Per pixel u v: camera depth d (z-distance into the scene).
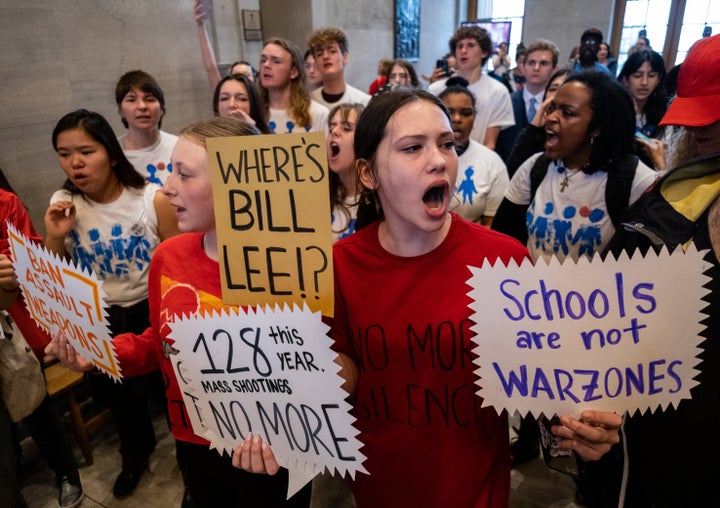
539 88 3.41
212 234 0.98
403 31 6.54
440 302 0.81
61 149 1.57
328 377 0.75
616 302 0.68
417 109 0.73
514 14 8.07
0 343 1.47
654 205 0.86
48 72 2.40
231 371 0.82
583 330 0.70
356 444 0.78
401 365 0.84
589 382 0.72
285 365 0.78
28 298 1.12
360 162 0.82
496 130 3.11
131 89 2.16
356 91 3.33
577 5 6.88
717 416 0.77
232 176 0.76
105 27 2.67
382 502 0.95
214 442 0.91
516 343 0.72
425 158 0.73
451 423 0.85
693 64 0.83
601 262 0.67
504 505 0.90
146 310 1.80
